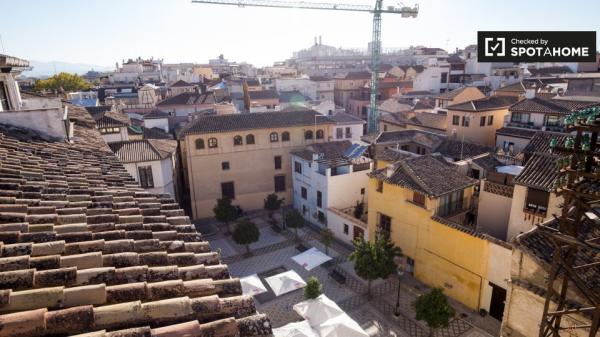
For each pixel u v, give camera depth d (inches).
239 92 3294.8
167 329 183.3
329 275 1106.7
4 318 173.2
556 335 409.1
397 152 1411.2
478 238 868.6
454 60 3331.7
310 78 3526.1
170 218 350.3
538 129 1553.9
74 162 512.1
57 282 212.2
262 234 1422.2
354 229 1242.6
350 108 3462.1
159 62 5733.3
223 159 1569.9
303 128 1651.1
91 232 282.7
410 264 1062.4
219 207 1403.8
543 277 528.7
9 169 397.1
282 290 906.1
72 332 179.5
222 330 192.5
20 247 242.2
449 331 845.8
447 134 1838.1
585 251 525.3
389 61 5920.3
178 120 2380.7
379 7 2893.7
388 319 902.4
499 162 1191.6
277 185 1672.0
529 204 874.8
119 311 191.8
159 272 239.5
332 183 1348.4
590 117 352.8
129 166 1347.2
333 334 721.0
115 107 2336.4
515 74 2819.9
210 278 248.1
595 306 369.4
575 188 361.7
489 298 879.1
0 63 577.9
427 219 984.3
